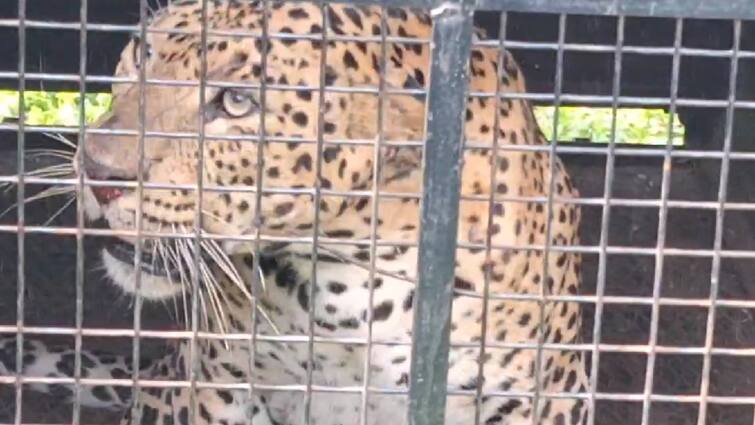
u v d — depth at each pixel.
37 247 7.41
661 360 6.62
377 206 3.04
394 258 4.09
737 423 6.13
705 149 8.31
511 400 4.42
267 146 3.65
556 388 4.52
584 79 7.16
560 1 2.76
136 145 3.63
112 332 3.01
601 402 6.22
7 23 2.78
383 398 4.48
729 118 2.91
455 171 2.84
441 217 2.86
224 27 3.67
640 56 7.14
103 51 6.80
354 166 3.75
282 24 3.65
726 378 6.44
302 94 3.63
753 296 7.11
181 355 4.82
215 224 3.75
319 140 2.93
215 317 4.34
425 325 2.91
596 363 3.05
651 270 7.49
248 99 3.62
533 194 4.29
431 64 2.78
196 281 3.06
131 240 3.77
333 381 4.45
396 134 3.76
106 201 3.66
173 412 4.96
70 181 2.95
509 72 4.42
